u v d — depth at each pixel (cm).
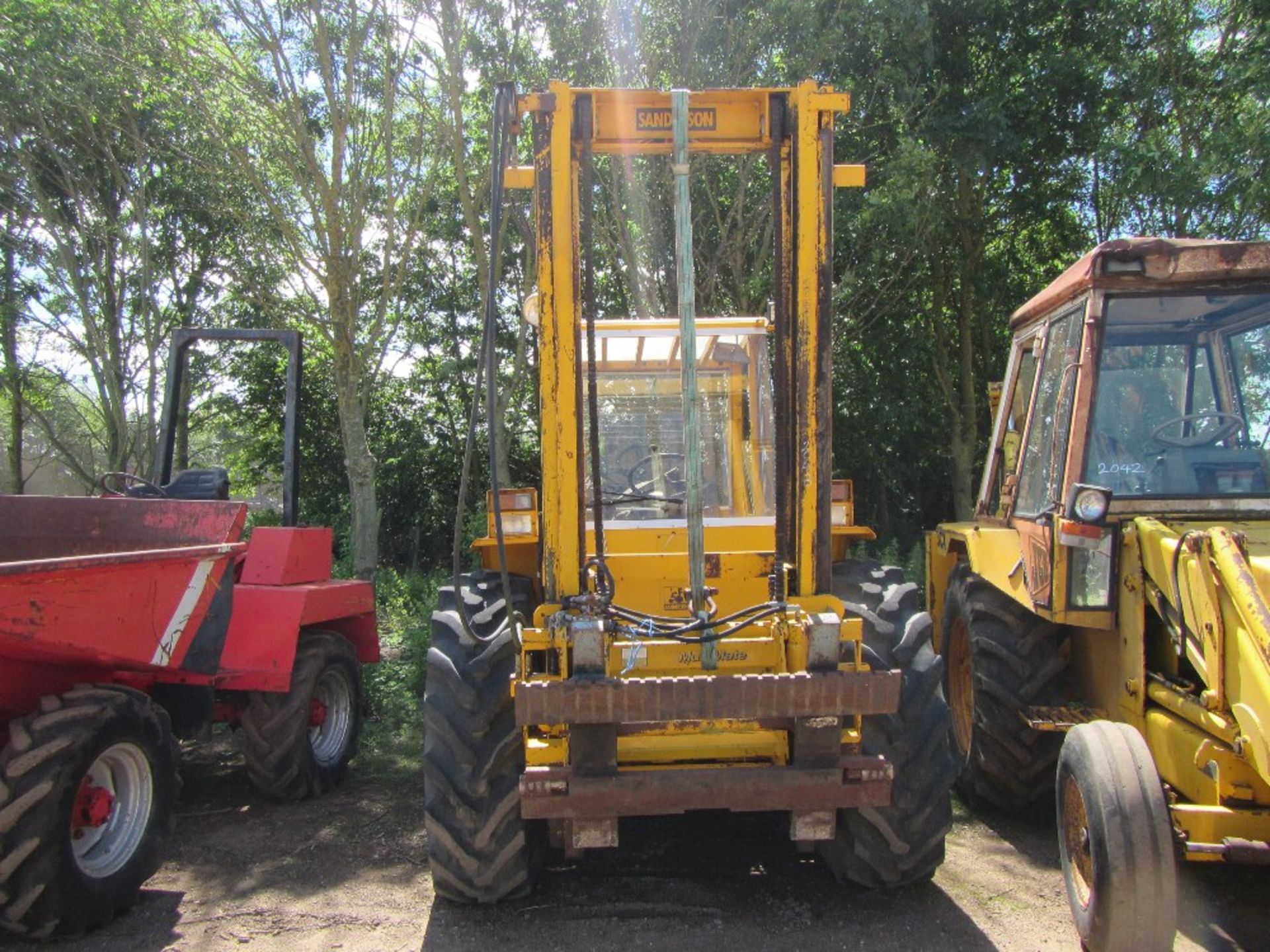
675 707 334
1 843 374
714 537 419
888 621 432
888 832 400
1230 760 335
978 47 1446
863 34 1281
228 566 474
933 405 1656
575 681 335
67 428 2214
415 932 400
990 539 522
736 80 1264
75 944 396
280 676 534
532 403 1805
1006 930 394
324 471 2000
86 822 410
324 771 592
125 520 523
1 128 1485
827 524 387
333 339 1134
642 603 417
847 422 1574
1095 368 437
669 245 1361
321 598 571
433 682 411
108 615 398
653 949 379
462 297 1920
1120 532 421
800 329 382
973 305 1636
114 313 1723
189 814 557
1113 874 328
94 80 1334
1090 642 467
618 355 466
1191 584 359
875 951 376
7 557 526
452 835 396
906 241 1349
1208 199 1254
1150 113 1452
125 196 1706
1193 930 395
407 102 1241
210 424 2086
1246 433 440
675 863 463
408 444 1944
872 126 1292
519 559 484
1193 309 442
